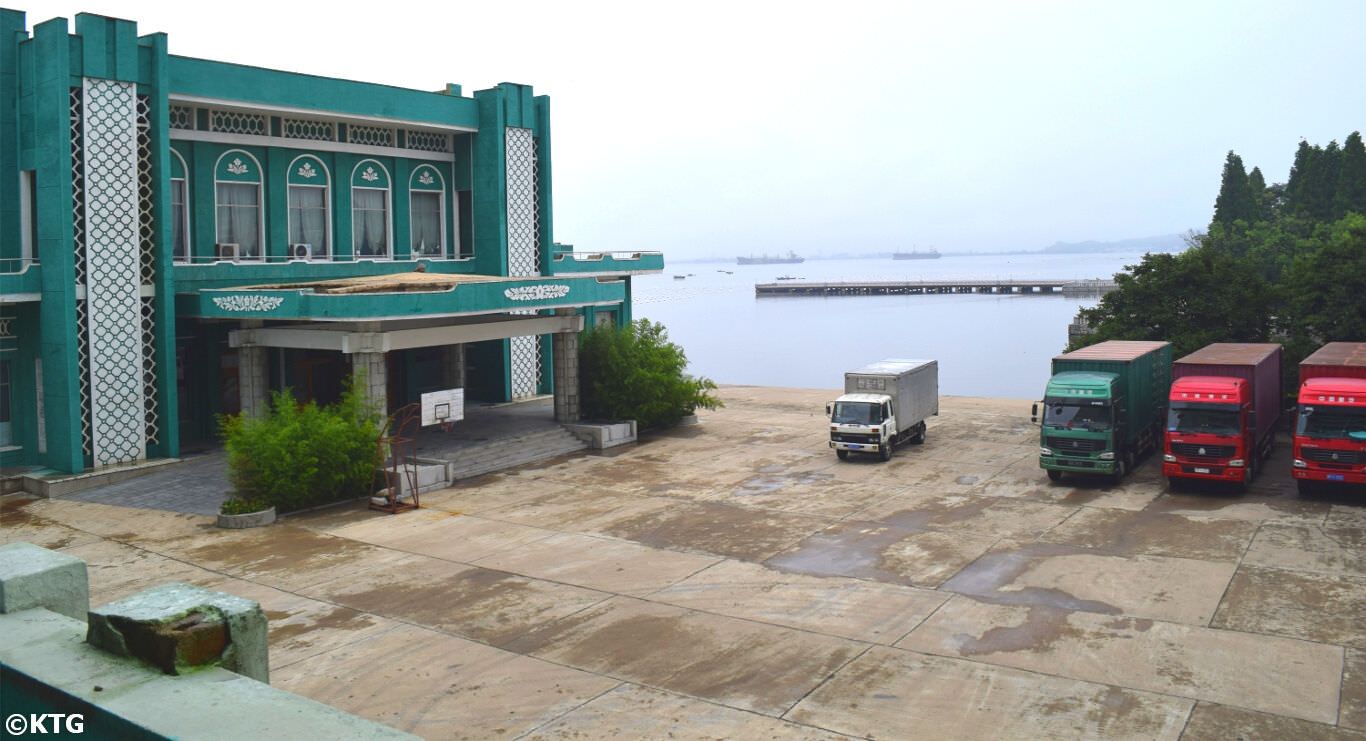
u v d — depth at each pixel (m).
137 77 31.41
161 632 4.49
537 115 43.78
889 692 15.18
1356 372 28.45
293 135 36.44
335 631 18.25
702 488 29.88
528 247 43.41
